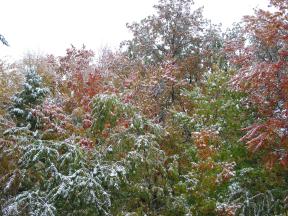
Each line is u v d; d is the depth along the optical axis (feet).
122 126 31.24
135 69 60.23
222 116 37.78
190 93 41.96
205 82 43.11
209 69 68.39
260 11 33.83
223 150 35.14
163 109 44.32
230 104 37.50
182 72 65.46
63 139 32.48
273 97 33.60
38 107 34.04
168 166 34.24
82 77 40.81
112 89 38.91
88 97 37.11
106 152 30.91
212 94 39.78
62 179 27.61
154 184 31.73
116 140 31.32
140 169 30.68
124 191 30.48
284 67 32.60
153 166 31.22
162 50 73.31
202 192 32.22
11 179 28.45
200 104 39.06
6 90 42.24
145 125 32.27
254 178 34.17
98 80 39.68
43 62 64.59
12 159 30.32
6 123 32.99
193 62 68.39
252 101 35.06
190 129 38.63
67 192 27.12
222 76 40.29
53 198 27.20
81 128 32.65
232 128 36.73
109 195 28.04
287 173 34.17
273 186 34.40
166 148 36.24
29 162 29.58
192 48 72.95
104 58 65.72
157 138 34.60
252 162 35.47
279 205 32.65
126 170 29.68
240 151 35.60
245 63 38.68
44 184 28.96
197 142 33.17
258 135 31.89
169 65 46.52
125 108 31.76
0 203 29.71
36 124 34.24
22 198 27.89
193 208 31.94
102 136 32.27
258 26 35.78
